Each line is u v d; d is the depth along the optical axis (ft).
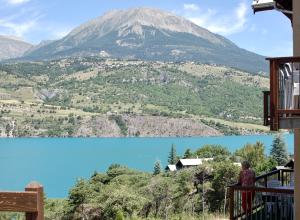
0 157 540.93
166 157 511.81
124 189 176.04
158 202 164.66
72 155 555.69
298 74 30.83
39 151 606.96
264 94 30.76
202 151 315.37
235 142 635.25
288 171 47.73
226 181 163.32
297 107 30.12
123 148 627.46
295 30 33.22
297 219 33.91
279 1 35.99
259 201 41.57
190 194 167.84
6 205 14.32
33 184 14.53
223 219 87.76
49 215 182.91
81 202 175.94
